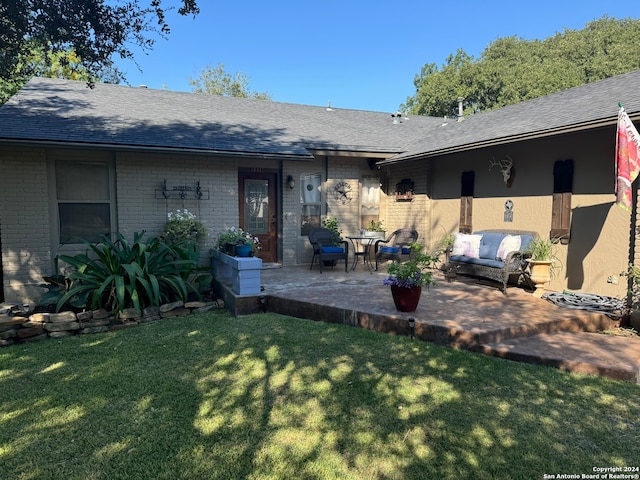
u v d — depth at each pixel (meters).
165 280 5.87
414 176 9.32
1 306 5.95
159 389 3.42
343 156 9.17
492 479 2.28
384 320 4.80
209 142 7.40
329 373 3.68
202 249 7.67
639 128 5.04
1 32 4.82
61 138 6.07
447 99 28.89
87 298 5.41
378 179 10.21
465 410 3.02
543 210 6.48
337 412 3.01
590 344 4.25
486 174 7.57
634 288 4.99
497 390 3.34
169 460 2.47
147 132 7.27
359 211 9.90
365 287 6.49
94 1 4.75
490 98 28.58
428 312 5.00
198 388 3.43
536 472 2.35
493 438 2.67
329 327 5.03
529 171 6.70
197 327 5.15
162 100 9.84
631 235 5.07
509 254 6.05
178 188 7.46
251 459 2.47
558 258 6.25
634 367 3.56
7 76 5.99
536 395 3.26
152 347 4.46
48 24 4.62
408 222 9.53
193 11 5.24
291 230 9.17
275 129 9.33
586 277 5.85
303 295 5.86
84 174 6.92
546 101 7.98
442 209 8.68
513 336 4.40
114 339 4.79
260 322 5.30
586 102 6.46
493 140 6.45
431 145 8.52
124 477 2.32
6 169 6.37
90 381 3.61
